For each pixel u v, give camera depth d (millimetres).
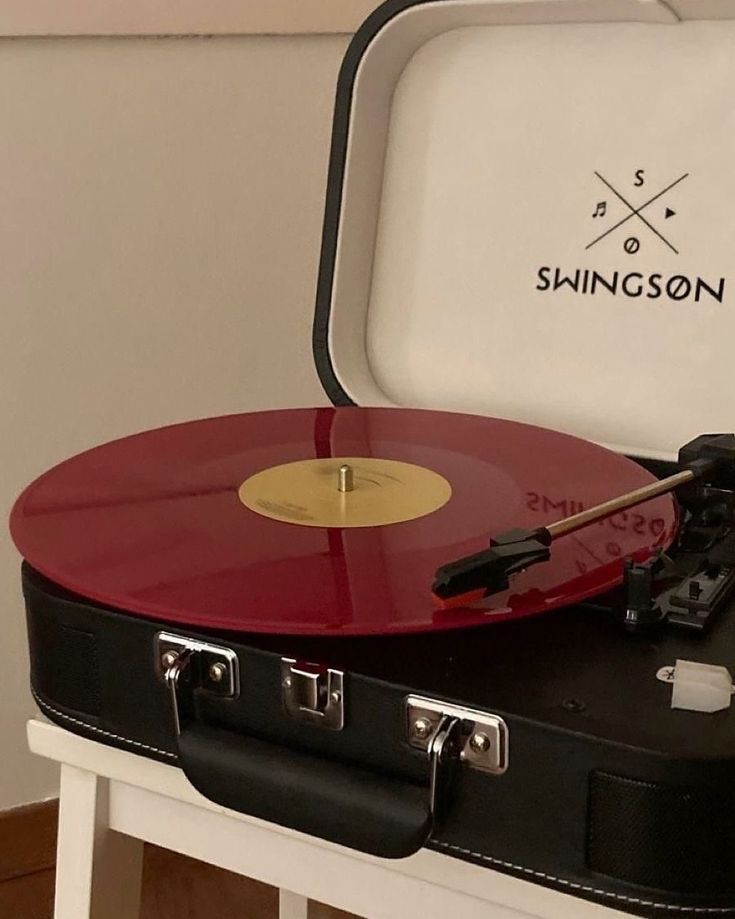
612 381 820
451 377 875
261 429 741
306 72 1137
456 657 507
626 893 461
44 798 1232
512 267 849
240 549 559
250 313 1183
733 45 755
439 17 812
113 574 535
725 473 644
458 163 857
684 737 446
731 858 451
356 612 498
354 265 876
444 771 480
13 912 1176
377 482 647
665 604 542
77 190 1069
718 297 777
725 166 767
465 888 534
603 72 801
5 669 1168
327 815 500
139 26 1035
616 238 811
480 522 594
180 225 1124
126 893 676
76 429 1135
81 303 1102
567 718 459
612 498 622
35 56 1019
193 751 529
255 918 1177
